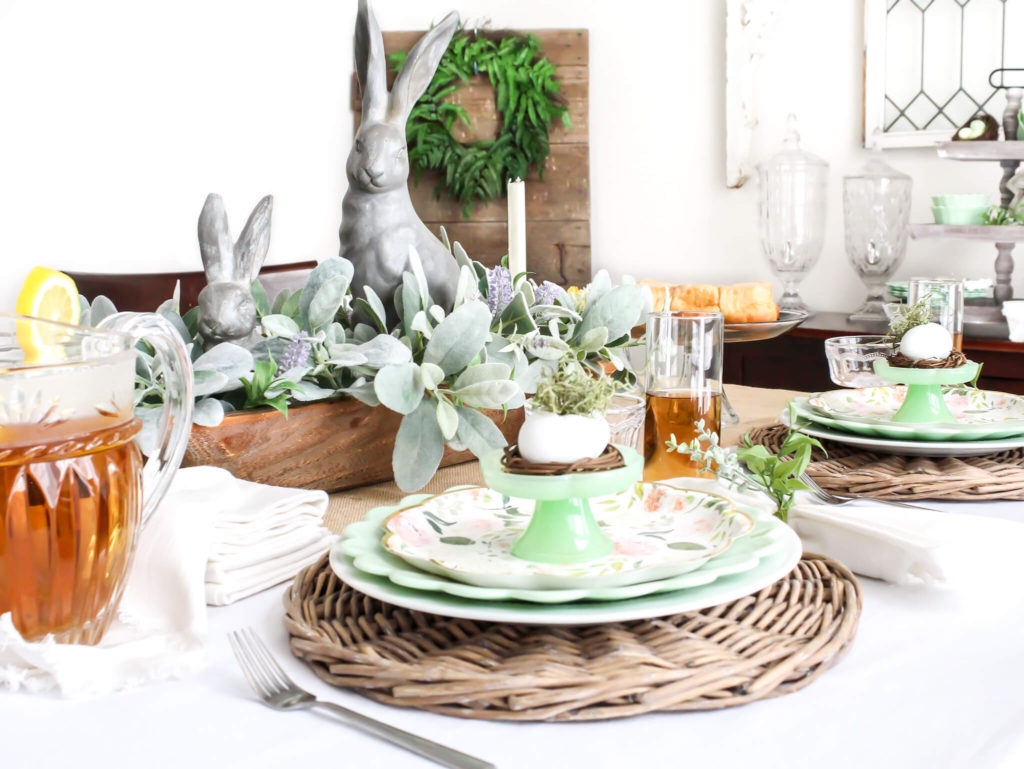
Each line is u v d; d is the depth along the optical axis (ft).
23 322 1.70
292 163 10.35
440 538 2.11
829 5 9.26
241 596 2.07
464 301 3.06
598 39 10.62
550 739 1.48
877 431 3.06
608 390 1.98
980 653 1.77
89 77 8.52
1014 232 7.45
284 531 2.19
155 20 8.97
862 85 9.14
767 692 1.57
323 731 1.52
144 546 1.91
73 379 1.65
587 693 1.50
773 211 8.93
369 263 3.23
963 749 1.44
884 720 1.53
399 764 1.42
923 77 8.73
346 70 10.83
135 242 9.00
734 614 1.82
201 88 9.41
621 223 10.72
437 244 3.35
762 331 4.18
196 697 1.64
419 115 10.62
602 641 1.69
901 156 8.99
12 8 7.97
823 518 2.22
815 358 8.27
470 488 2.37
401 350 2.82
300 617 1.82
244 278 2.73
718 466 2.57
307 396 2.77
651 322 2.93
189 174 9.37
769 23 9.46
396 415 2.98
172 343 1.87
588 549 1.94
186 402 1.92
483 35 10.51
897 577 2.09
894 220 8.46
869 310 8.73
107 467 1.69
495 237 10.71
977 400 3.63
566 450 1.90
